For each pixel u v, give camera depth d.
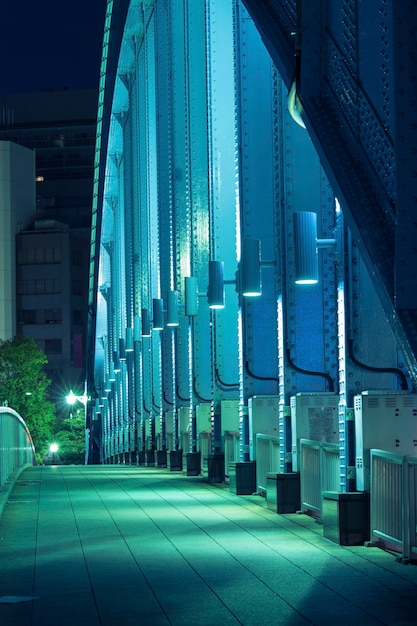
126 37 51.19
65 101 174.12
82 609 8.88
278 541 13.17
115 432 69.94
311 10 10.73
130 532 14.51
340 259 13.71
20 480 29.62
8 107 174.88
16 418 36.28
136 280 50.62
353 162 9.88
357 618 8.20
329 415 17.25
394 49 8.59
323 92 10.74
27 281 141.50
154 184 44.28
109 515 17.17
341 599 9.05
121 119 59.94
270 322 22.25
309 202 18.58
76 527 15.33
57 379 139.62
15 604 9.19
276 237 18.91
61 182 171.75
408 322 8.37
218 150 27.50
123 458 61.09
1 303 139.62
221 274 23.39
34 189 148.00
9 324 139.50
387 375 13.52
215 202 27.45
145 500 20.48
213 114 27.58
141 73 50.28
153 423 44.12
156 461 40.47
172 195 35.16
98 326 82.56
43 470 39.03
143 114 49.66
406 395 12.98
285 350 18.25
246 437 22.34
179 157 35.00
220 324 27.56
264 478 20.97
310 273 13.59
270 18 12.19
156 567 11.14
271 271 22.34
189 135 31.52
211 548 12.59
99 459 86.62
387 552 12.03
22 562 11.72
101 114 60.16
